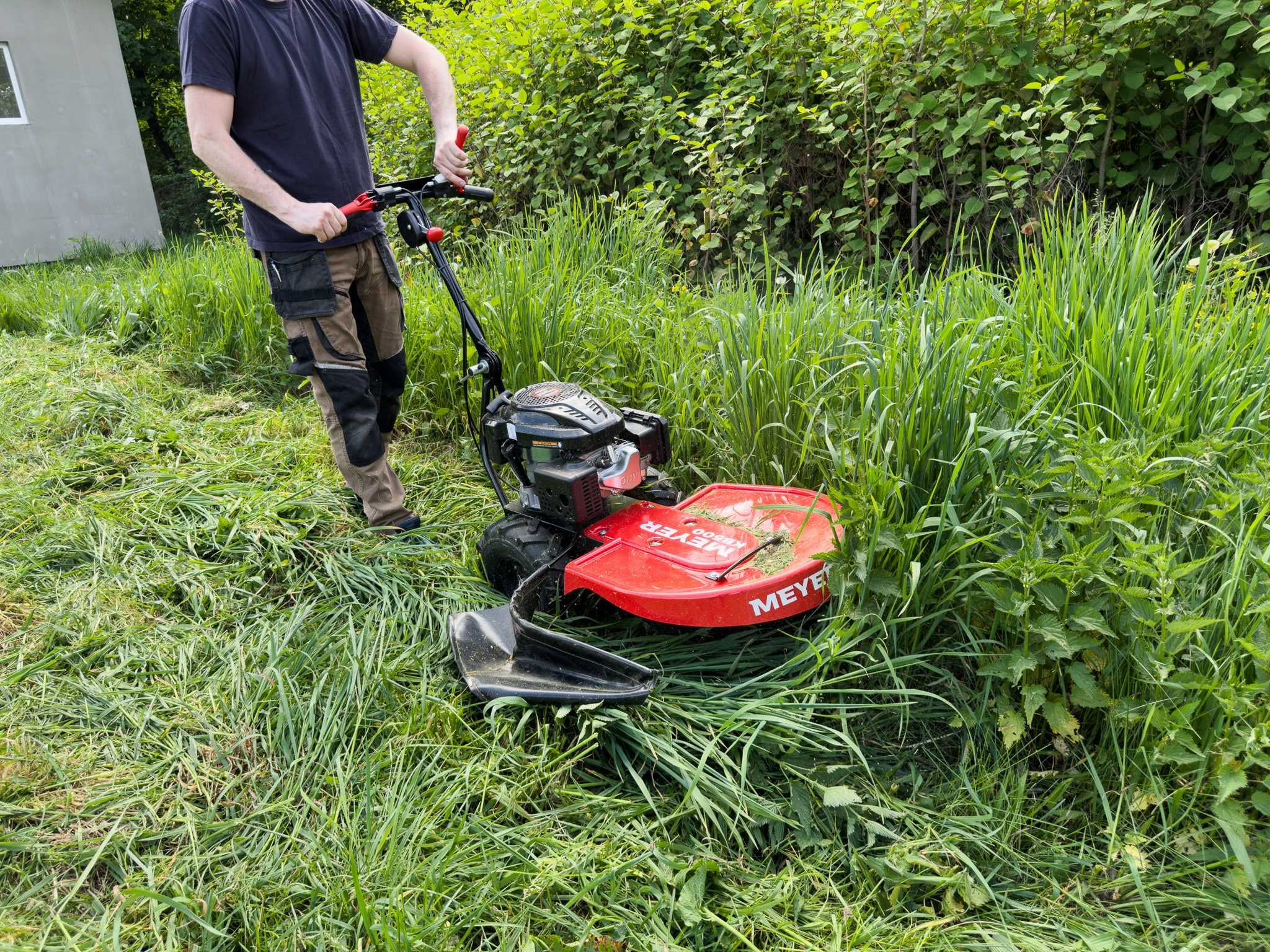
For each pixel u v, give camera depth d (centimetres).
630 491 335
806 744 244
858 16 485
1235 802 205
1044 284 336
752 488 320
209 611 322
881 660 260
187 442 453
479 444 348
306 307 353
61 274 916
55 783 241
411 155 795
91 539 354
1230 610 230
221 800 240
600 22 635
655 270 515
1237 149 453
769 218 587
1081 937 194
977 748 243
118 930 196
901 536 257
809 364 338
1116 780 227
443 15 888
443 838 221
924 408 270
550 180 656
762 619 256
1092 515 244
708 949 199
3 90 1212
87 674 286
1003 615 249
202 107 319
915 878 206
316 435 465
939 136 508
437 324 471
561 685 254
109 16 1296
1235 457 271
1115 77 463
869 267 530
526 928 200
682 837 227
